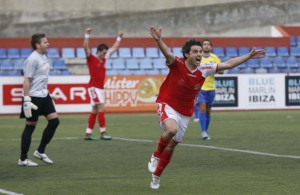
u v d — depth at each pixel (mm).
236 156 24656
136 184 18484
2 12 65000
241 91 53531
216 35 70375
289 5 71938
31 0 65625
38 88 22109
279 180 19000
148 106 52188
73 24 66750
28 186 18172
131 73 59438
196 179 19312
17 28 65375
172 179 19344
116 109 51406
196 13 69875
